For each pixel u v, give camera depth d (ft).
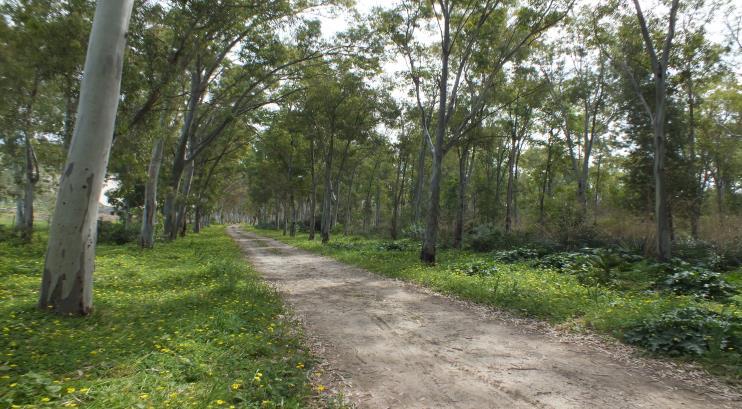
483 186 119.34
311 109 97.55
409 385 15.49
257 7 52.16
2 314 21.01
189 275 40.11
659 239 51.16
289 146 125.49
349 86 90.43
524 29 54.13
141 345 17.49
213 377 14.44
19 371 14.05
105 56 22.52
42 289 22.33
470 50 57.00
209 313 24.25
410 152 122.42
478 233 80.43
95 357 15.75
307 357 18.07
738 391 15.26
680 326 20.40
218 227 248.11
